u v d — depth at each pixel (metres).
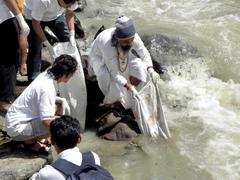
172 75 7.44
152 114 6.03
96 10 9.29
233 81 7.46
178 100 6.89
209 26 8.62
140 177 5.39
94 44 6.12
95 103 6.39
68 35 6.49
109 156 5.69
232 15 9.09
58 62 4.99
